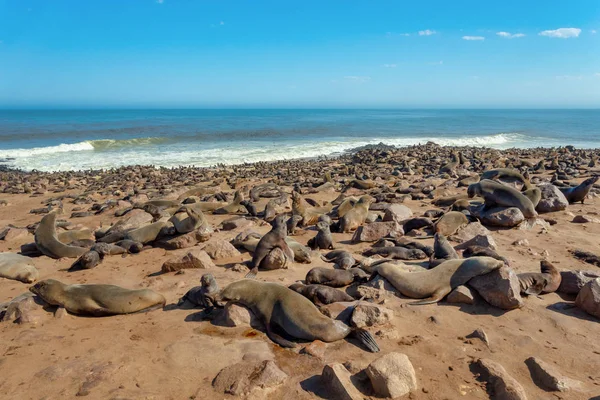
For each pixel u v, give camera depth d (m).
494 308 6.07
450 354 4.90
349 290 6.74
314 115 133.50
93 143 40.47
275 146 42.66
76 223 12.91
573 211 12.16
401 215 11.55
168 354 4.96
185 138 48.84
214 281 6.21
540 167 21.81
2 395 4.22
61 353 5.03
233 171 25.77
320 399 4.13
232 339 5.28
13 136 47.41
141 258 9.09
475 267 6.32
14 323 5.88
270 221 12.20
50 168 29.27
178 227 10.09
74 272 8.20
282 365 4.72
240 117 107.44
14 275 7.75
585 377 4.54
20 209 16.06
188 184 21.05
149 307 6.20
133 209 14.20
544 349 5.05
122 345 5.20
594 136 56.84
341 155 36.78
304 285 6.31
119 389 4.28
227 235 10.59
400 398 4.10
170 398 4.14
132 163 31.42
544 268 6.74
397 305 6.22
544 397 4.18
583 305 5.93
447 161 26.73
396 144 46.66
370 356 4.84
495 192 10.86
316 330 5.14
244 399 4.12
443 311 6.01
